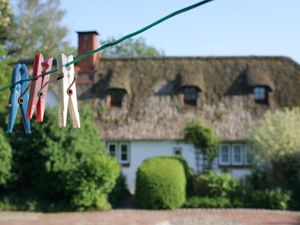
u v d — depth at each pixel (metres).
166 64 28.34
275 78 27.34
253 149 20.75
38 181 18.92
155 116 25.66
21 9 42.53
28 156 19.20
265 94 26.72
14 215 17.41
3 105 17.88
